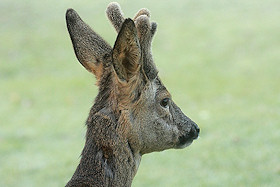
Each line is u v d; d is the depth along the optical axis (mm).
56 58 39156
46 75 35625
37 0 55000
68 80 33906
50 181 18609
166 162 19391
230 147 20125
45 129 24875
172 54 38312
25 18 49312
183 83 31781
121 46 8312
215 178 17547
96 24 45719
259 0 50688
